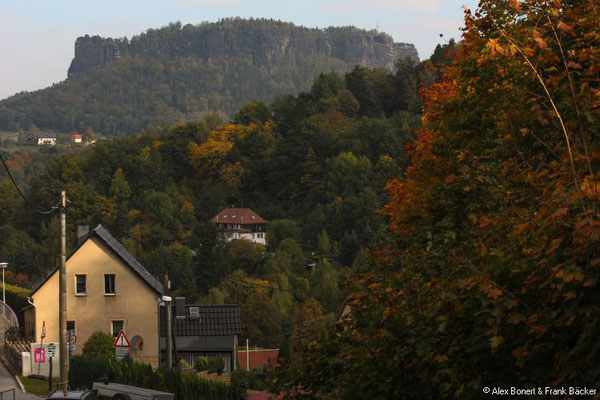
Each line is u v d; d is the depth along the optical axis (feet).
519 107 66.18
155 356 226.79
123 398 133.90
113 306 227.20
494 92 81.92
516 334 45.37
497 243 52.42
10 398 149.89
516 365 44.73
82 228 239.71
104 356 174.70
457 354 48.98
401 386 53.31
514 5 53.16
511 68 68.69
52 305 225.35
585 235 40.47
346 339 62.23
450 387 48.52
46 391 159.12
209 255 621.31
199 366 233.14
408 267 59.31
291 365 64.03
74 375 162.30
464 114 91.20
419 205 82.07
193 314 258.16
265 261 655.35
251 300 483.51
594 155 45.78
